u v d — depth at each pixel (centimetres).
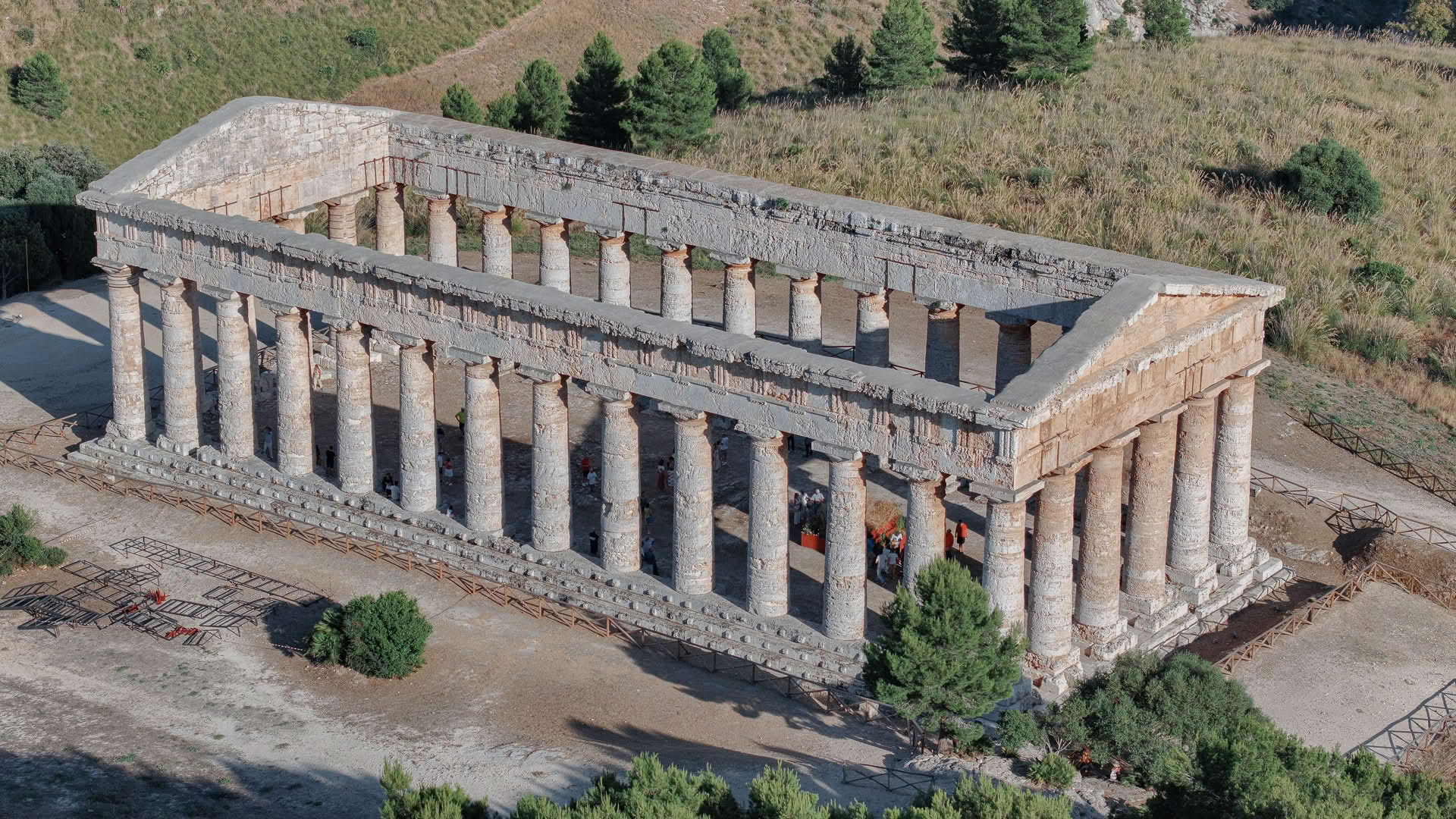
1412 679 6569
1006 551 6062
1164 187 10800
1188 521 6944
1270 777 4825
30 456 8269
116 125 15425
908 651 5575
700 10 17650
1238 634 6900
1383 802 4978
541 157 8544
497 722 6141
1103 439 6184
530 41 17188
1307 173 10650
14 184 11588
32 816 5456
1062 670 6278
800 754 5944
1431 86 12519
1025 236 7288
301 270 7388
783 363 6162
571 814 4744
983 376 9162
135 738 5984
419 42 16950
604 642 6731
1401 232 10562
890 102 12462
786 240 7869
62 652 6575
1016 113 11888
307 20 16762
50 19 15838
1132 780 5728
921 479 6003
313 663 6531
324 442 8431
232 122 8294
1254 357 6912
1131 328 6153
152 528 7606
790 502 7731
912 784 5659
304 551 7388
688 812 4722
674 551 6844
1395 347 9400
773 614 6656
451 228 9069
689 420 6581
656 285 10500
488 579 7125
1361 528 7644
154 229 7775
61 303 10594
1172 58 12950
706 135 11825
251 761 5862
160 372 9431
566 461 7075
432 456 7431
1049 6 12294
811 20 17450
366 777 5766
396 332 7194
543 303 6675
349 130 8825
